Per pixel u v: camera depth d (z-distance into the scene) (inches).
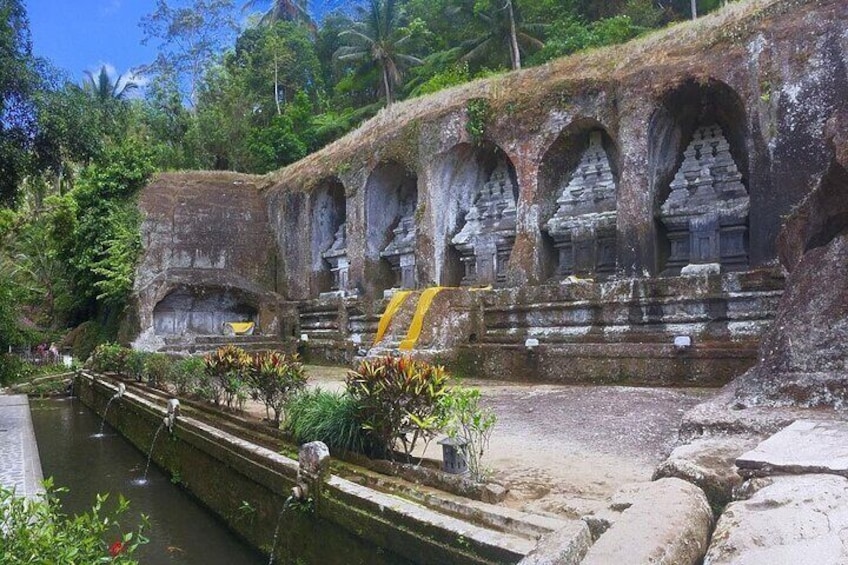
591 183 660.1
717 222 569.6
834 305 238.2
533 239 661.3
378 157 832.3
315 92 1830.7
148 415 475.8
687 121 601.0
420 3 1734.7
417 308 567.8
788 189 483.5
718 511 143.9
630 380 431.2
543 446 279.3
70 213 1012.5
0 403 658.2
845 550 97.5
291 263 979.3
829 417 194.5
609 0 1362.0
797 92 486.3
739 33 532.7
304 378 338.3
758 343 394.6
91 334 1010.1
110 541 302.0
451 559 163.8
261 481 266.5
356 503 200.2
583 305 504.4
